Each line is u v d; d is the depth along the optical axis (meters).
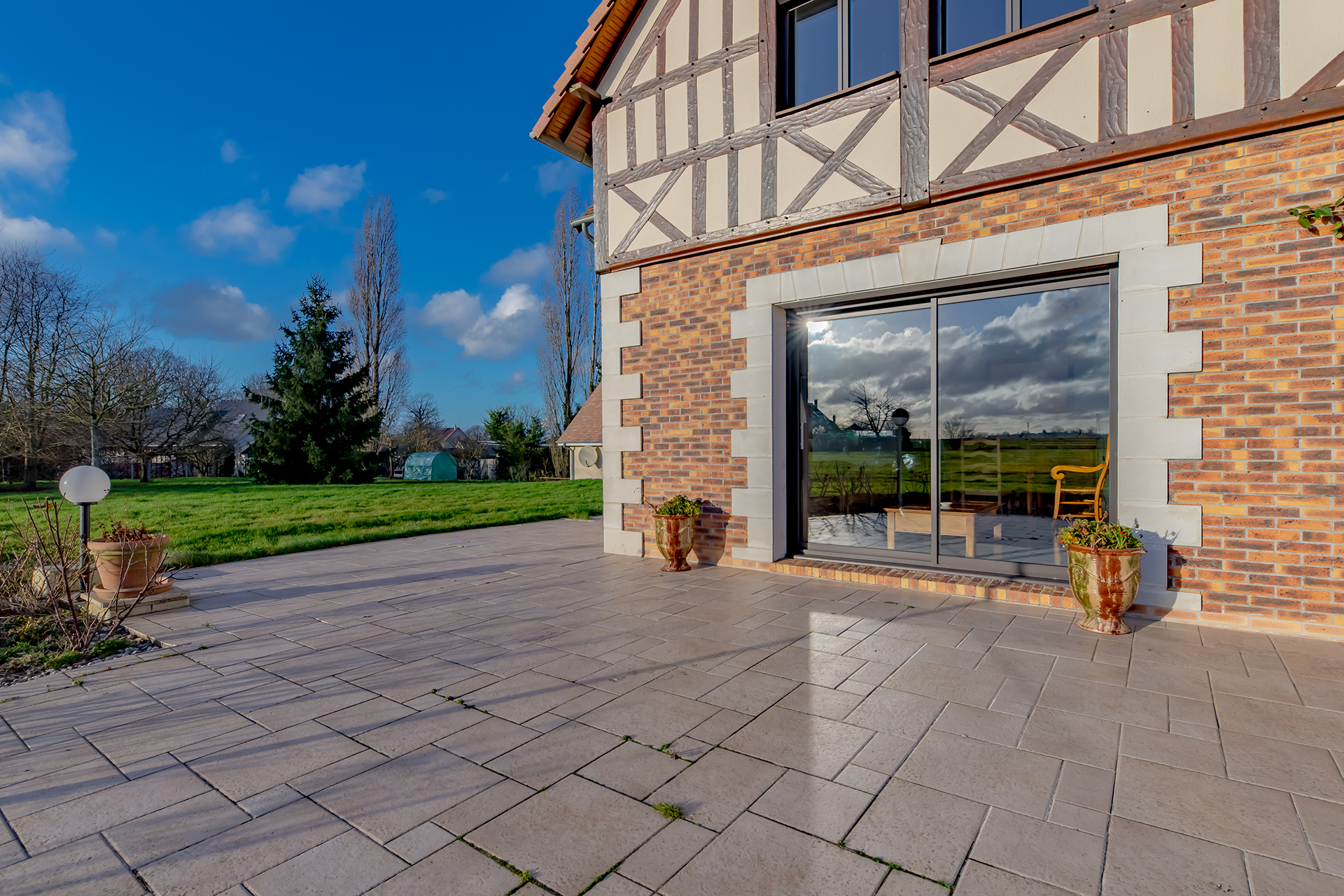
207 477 34.16
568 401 32.66
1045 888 1.76
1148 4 4.30
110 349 24.58
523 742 2.72
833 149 5.58
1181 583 4.31
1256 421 4.07
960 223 5.09
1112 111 4.42
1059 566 5.12
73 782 2.43
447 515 12.29
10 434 22.66
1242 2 4.05
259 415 41.88
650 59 6.69
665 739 2.73
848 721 2.89
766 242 6.07
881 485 5.98
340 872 1.86
